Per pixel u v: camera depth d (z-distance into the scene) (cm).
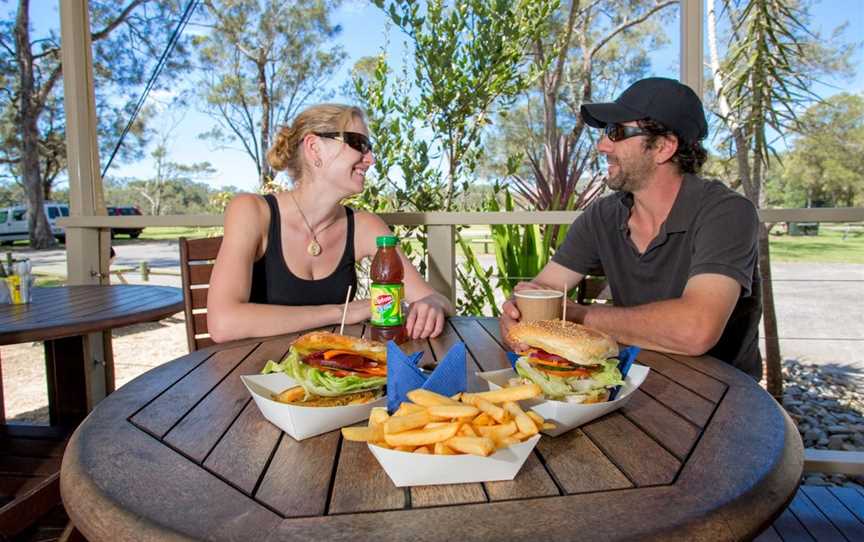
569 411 81
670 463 73
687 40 227
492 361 126
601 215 177
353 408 83
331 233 184
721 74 273
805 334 307
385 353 91
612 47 498
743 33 266
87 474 71
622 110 155
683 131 153
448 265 261
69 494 69
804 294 302
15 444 167
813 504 182
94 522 62
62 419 236
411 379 82
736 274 137
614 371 94
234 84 884
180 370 118
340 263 184
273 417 84
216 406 96
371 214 195
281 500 64
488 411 70
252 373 116
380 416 71
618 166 159
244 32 844
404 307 168
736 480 69
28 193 1055
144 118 932
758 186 273
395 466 65
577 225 185
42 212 1069
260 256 176
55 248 1085
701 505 62
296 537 57
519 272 314
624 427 86
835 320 299
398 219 259
